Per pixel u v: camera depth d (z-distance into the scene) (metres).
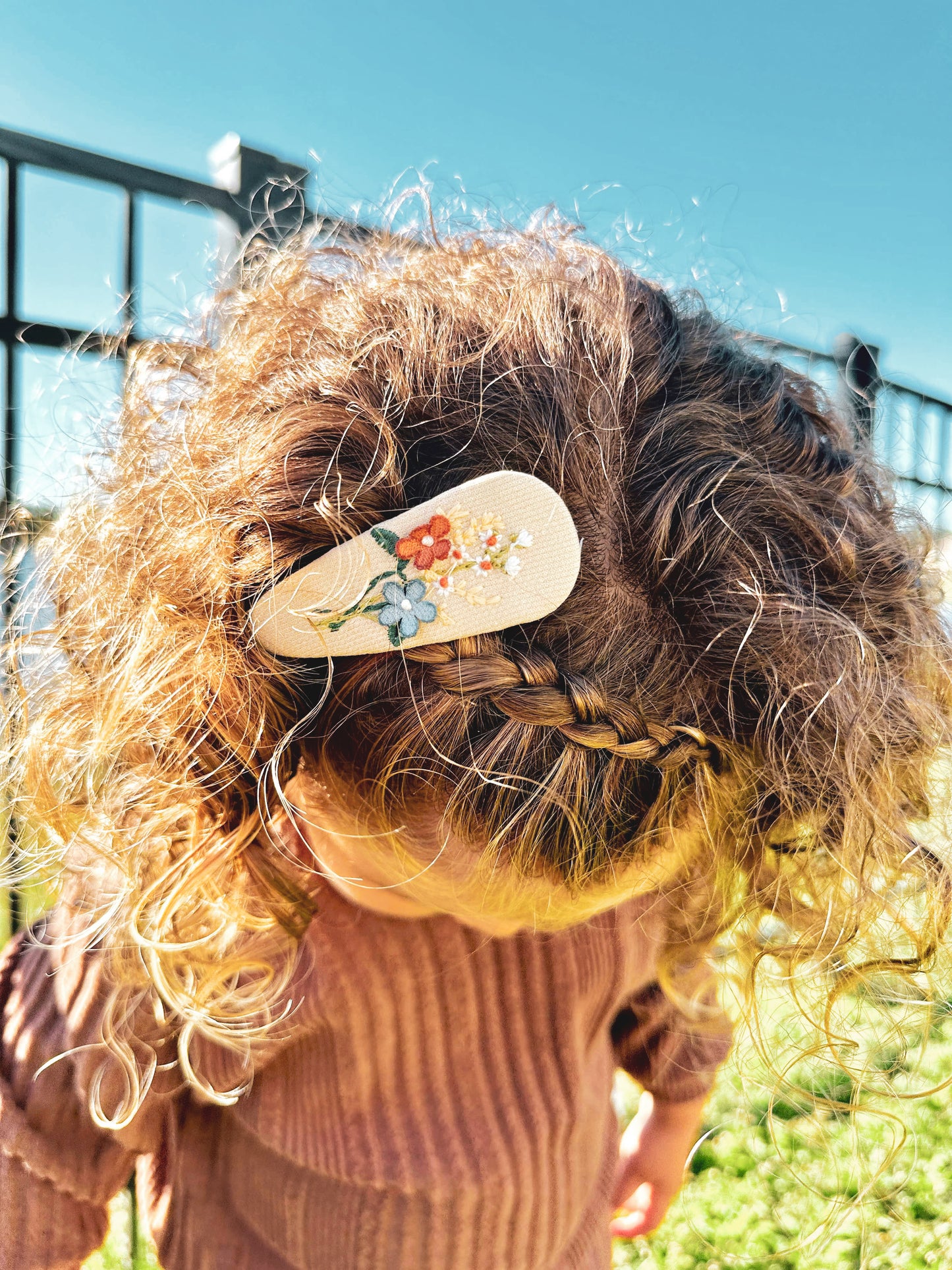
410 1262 0.28
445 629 0.20
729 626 0.22
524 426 0.21
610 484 0.22
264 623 0.21
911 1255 0.57
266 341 0.24
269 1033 0.28
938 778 0.28
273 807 0.25
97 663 0.26
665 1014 0.36
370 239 0.32
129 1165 0.30
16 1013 0.29
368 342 0.22
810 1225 0.57
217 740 0.24
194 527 0.23
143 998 0.28
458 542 0.20
